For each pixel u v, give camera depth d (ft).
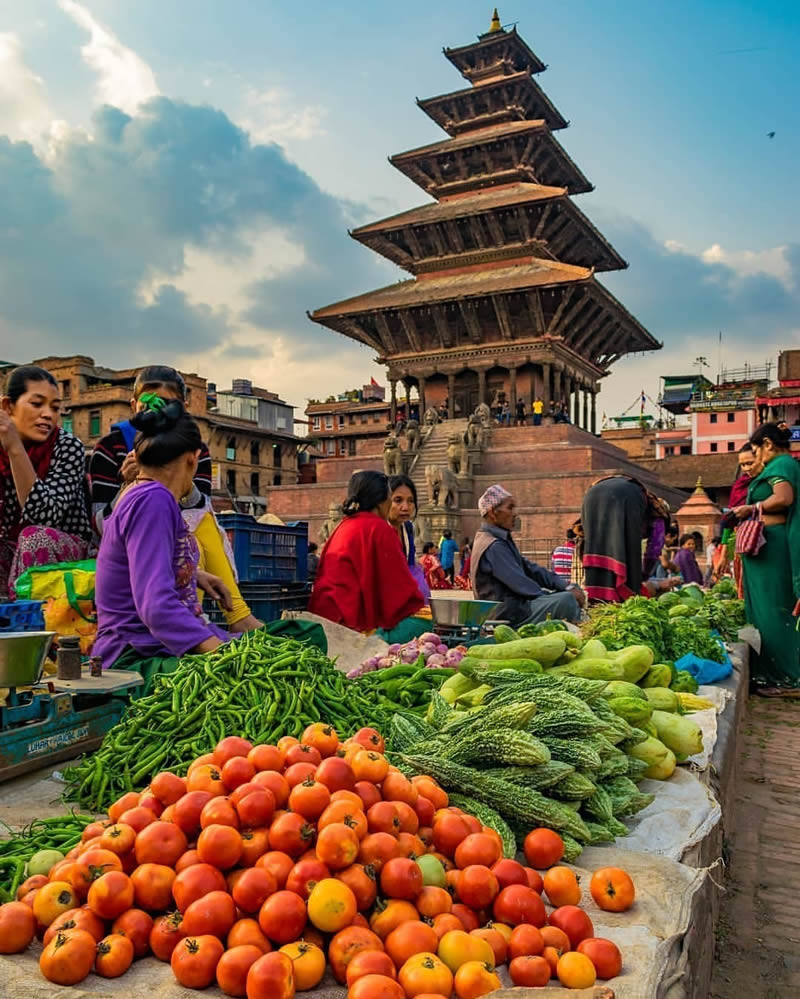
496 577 25.11
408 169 156.76
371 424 234.99
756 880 13.74
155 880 6.42
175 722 9.90
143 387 17.29
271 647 11.12
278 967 5.60
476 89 151.12
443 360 148.56
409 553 26.68
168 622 12.31
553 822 8.82
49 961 5.74
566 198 135.74
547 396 138.62
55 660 14.34
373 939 6.15
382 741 8.73
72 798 9.61
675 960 6.89
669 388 258.78
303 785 6.94
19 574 16.53
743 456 31.07
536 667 13.43
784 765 20.83
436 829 7.63
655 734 12.57
